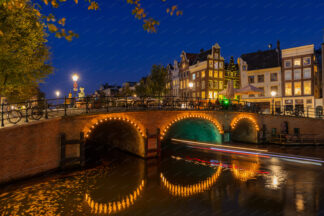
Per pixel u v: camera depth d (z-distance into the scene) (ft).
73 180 42.04
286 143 76.59
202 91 140.67
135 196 35.60
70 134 47.42
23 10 43.21
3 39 41.27
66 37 15.03
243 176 45.57
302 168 50.52
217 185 40.68
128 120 57.16
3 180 35.58
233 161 58.34
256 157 62.23
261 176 45.29
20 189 36.17
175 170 50.49
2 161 35.32
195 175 46.73
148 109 60.49
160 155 62.49
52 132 44.09
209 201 33.73
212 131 77.36
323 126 85.61
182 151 71.56
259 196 35.29
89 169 50.37
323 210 30.25
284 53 126.31
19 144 37.83
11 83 49.83
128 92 180.14
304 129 85.35
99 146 87.51
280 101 126.72
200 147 77.92
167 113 63.82
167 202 33.35
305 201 33.14
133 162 57.57
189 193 36.94
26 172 39.22
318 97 122.83
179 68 168.76
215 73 139.54
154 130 61.72
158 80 121.39
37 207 30.66
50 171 43.65
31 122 39.83
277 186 39.52
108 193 36.70
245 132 86.48
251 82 137.90
